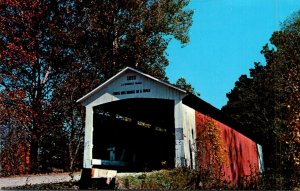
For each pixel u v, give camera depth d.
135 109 20.30
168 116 21.23
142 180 12.00
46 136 26.30
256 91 45.84
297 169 11.75
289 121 12.54
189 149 16.27
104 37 28.97
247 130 26.75
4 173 21.81
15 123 23.27
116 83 17.31
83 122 26.25
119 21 29.08
